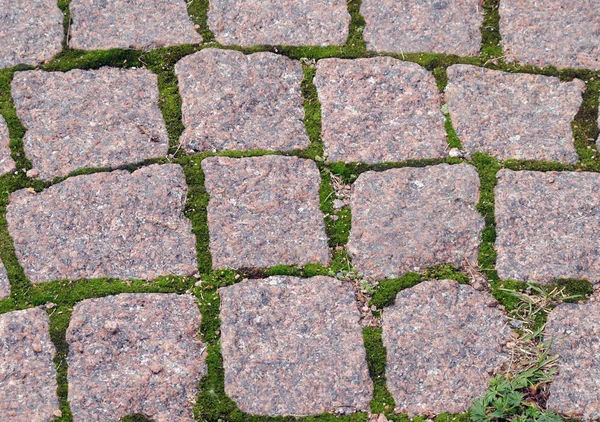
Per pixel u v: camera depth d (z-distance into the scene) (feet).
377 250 4.09
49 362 3.92
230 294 4.01
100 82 4.38
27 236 4.10
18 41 4.46
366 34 4.48
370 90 4.36
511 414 3.88
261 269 4.05
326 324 3.98
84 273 4.04
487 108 4.34
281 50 4.44
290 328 3.97
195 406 3.88
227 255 4.07
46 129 4.28
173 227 4.11
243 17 4.51
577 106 4.35
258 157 4.23
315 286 4.03
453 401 3.89
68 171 4.20
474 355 3.94
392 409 3.88
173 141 4.26
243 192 4.17
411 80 4.38
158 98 4.35
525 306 4.01
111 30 4.48
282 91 4.36
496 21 4.52
